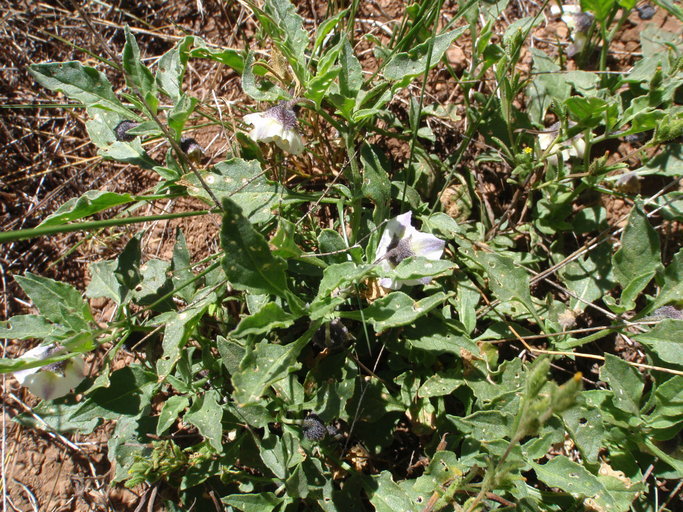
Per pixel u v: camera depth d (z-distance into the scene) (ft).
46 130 1.29
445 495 0.70
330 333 0.86
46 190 1.27
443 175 1.08
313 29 1.23
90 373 1.08
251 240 0.66
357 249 0.79
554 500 0.77
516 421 0.61
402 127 1.07
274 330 0.91
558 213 1.01
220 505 0.89
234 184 0.84
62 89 0.85
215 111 1.18
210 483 0.89
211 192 0.78
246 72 0.85
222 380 0.86
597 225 1.00
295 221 0.98
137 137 0.91
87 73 0.86
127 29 0.86
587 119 0.88
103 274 0.89
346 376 0.83
